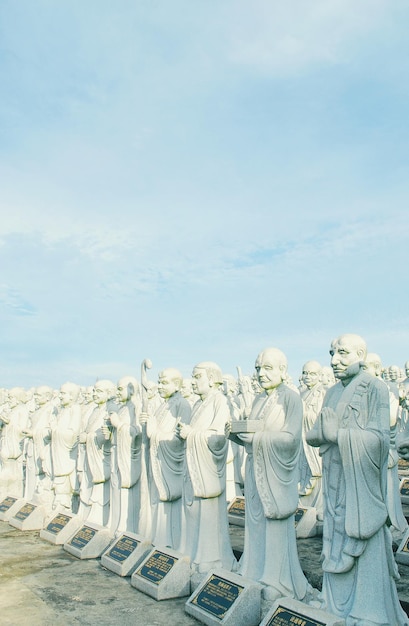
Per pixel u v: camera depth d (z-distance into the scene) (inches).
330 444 340.5
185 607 394.3
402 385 802.8
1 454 877.2
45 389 874.1
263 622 330.0
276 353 420.8
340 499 333.7
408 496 737.6
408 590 418.9
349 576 325.7
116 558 494.6
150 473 536.4
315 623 307.9
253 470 404.8
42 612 399.5
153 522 522.9
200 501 460.8
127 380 622.5
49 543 598.5
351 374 347.9
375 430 324.8
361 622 309.3
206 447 456.4
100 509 633.0
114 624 376.2
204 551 451.2
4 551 565.9
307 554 525.0
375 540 322.3
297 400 406.3
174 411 542.6
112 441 607.2
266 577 382.3
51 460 775.1
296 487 397.1
